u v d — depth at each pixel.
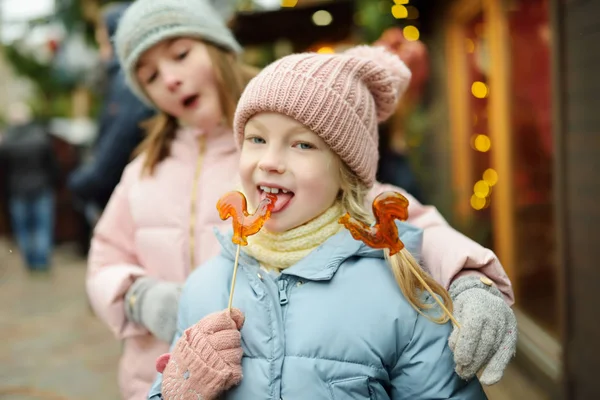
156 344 1.87
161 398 1.36
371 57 1.63
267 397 1.30
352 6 4.98
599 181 2.43
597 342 2.52
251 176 1.40
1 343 4.90
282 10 5.00
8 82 16.00
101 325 5.33
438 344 1.30
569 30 2.65
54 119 12.10
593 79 2.45
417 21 5.52
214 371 1.27
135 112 2.47
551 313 3.51
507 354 1.23
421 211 1.76
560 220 2.79
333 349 1.30
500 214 4.24
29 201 7.49
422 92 5.22
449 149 5.23
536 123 3.71
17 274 7.54
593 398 2.56
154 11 1.83
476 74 4.73
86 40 7.71
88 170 2.60
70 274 7.54
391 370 1.33
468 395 1.29
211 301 1.43
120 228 2.02
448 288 1.39
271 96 1.35
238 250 1.33
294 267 1.37
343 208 1.43
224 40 1.94
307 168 1.35
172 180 1.94
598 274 2.48
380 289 1.34
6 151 7.54
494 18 4.15
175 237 1.89
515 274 4.05
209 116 1.89
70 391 3.89
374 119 1.46
